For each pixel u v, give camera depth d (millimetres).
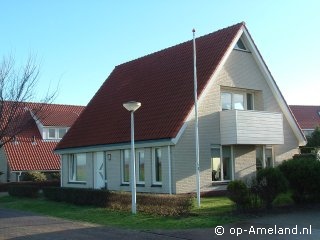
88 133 26859
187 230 13508
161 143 20703
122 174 23797
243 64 24016
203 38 25203
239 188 15828
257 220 14602
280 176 16453
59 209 19953
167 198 16422
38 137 44688
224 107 23422
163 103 22750
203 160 21469
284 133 25812
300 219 14703
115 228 14508
